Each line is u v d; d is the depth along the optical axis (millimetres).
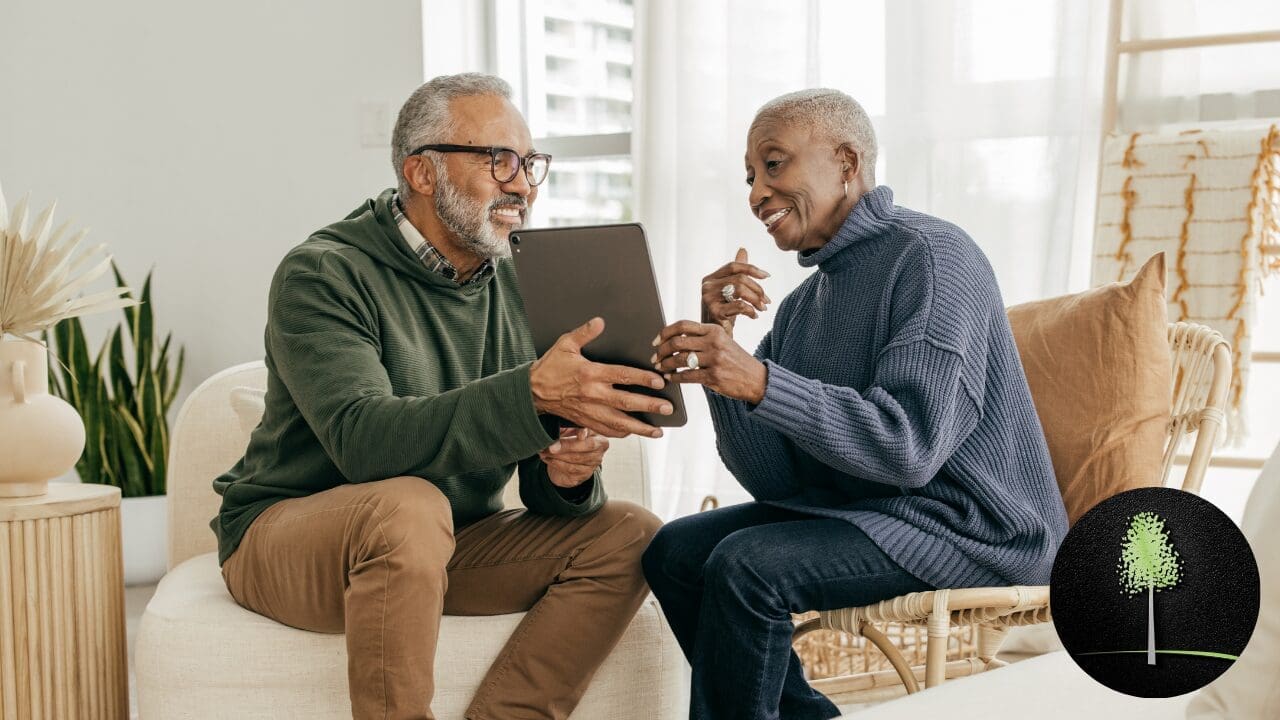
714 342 1476
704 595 1583
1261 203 2520
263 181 3660
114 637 1932
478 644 1665
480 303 1885
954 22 2924
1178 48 2672
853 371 1665
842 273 1711
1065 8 2781
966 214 2930
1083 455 1813
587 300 1529
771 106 1722
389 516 1483
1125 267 2637
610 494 2203
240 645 1605
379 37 3551
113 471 3455
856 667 2469
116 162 3727
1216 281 2551
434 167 1786
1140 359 1815
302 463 1720
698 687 1582
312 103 3607
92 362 3729
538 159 1867
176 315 3732
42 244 2070
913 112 2990
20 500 1821
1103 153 2697
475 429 1494
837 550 1546
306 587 1573
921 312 1566
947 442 1530
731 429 1780
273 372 1767
